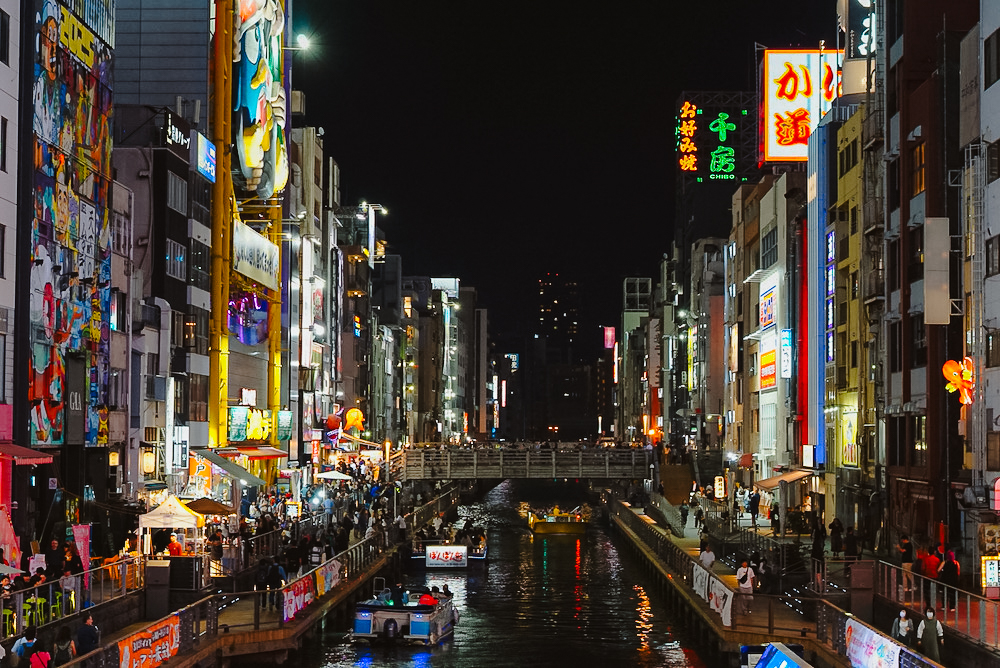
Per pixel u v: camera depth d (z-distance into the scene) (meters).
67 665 26.70
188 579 41.75
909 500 50.72
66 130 47.19
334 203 107.94
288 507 71.06
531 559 79.69
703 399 120.56
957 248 47.19
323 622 47.50
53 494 44.84
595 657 43.91
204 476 63.03
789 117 93.38
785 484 69.81
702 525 72.12
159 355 59.31
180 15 72.12
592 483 158.25
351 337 115.69
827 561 43.59
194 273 66.62
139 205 61.09
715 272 118.69
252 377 80.25
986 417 42.53
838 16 78.62
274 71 80.75
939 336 47.66
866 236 59.81
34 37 43.91
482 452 109.56
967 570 41.72
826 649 35.47
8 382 42.03
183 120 65.19
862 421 61.03
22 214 43.03
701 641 45.56
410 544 73.56
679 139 146.75
